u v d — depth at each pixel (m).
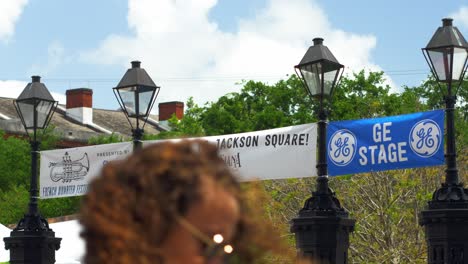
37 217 16.86
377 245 25.25
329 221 12.41
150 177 1.74
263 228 1.86
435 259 11.23
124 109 16.19
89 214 1.72
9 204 49.38
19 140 58.38
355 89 45.03
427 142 12.30
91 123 79.94
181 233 1.74
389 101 37.09
